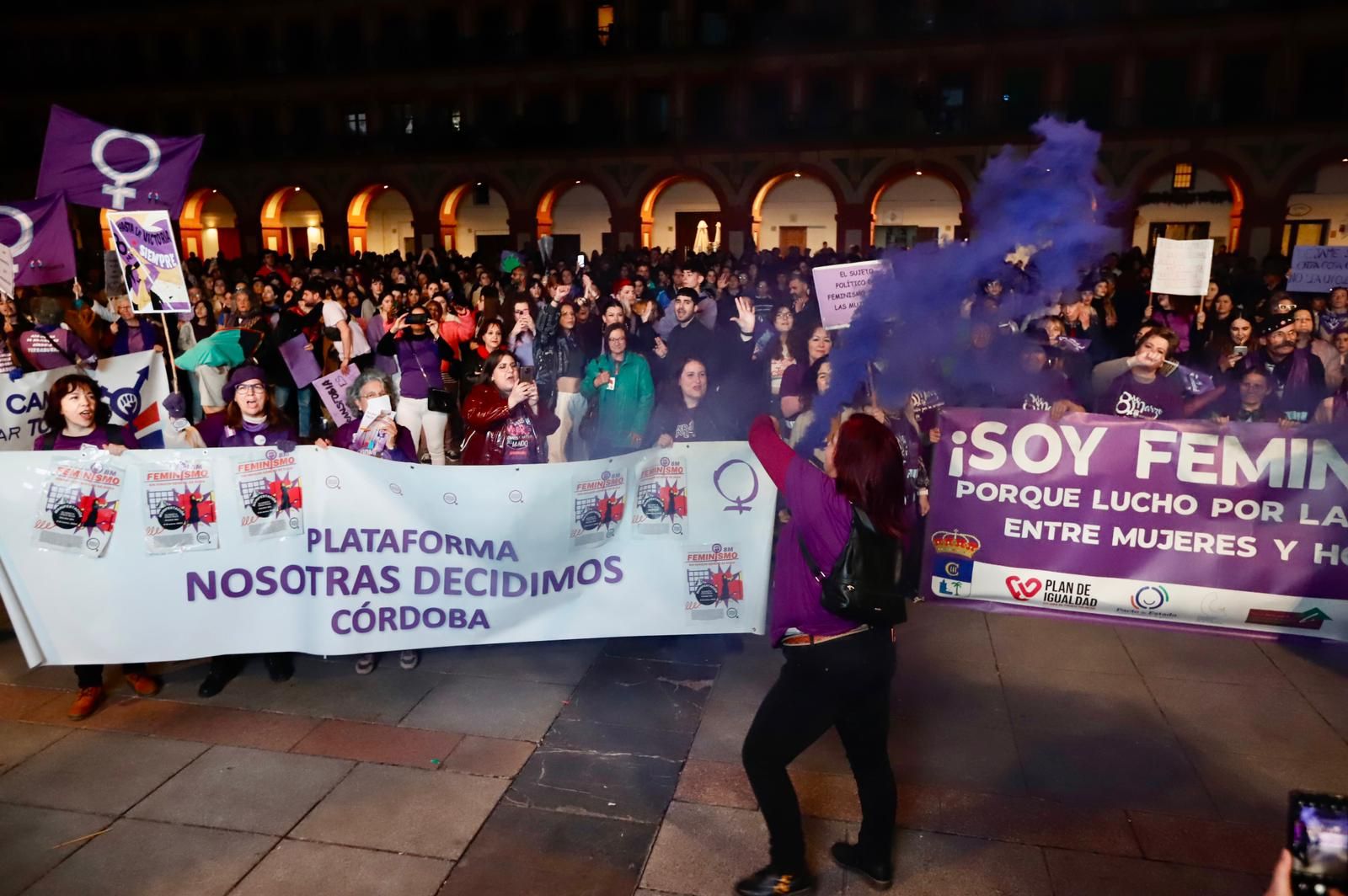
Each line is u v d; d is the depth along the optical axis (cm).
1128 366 563
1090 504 441
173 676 461
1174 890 307
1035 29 2677
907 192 2989
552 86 3123
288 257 2459
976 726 410
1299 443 414
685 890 307
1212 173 2670
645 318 860
